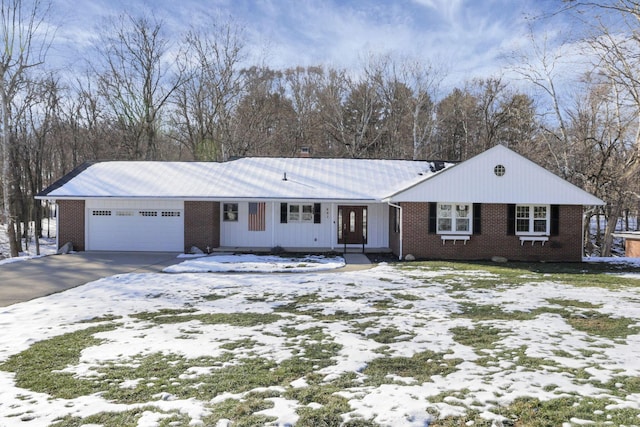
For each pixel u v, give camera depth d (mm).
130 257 18688
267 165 23859
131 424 4254
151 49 37125
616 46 19891
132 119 37812
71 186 20922
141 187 20859
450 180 18500
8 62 24422
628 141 24672
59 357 6277
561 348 6633
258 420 4309
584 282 13039
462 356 6273
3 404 4734
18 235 29359
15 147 29234
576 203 18578
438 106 41469
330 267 16000
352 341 7016
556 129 29703
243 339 7148
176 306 9750
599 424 4160
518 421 4266
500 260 18125
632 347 6672
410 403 4660
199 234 20453
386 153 41156
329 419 4324
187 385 5230
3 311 9266
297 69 43938
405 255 18625
